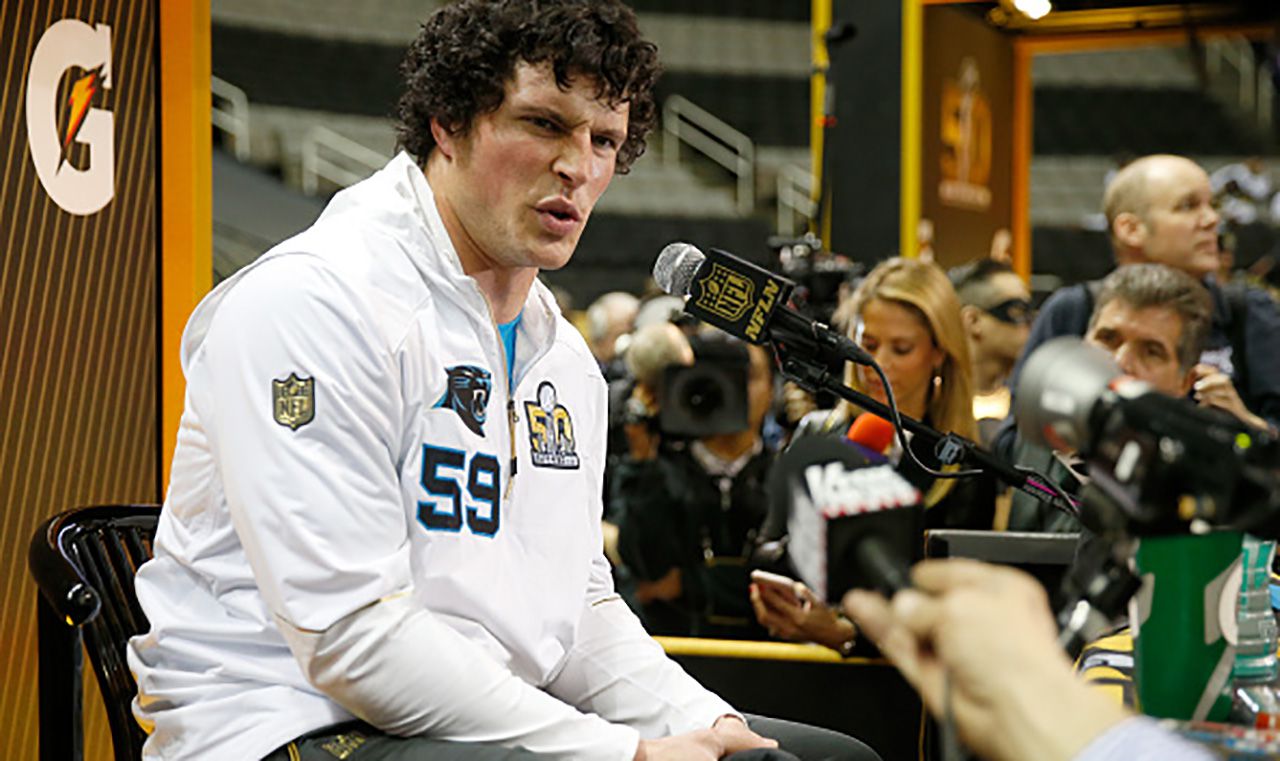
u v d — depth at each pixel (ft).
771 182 42.83
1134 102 41.50
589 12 5.30
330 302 5.07
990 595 2.33
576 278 41.06
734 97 44.86
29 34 7.57
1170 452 2.81
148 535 6.31
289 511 4.90
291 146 37.60
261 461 4.96
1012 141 18.02
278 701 5.13
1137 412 2.86
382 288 5.24
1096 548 3.28
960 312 8.46
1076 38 17.54
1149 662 3.87
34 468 7.61
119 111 8.11
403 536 5.13
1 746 7.43
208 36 8.67
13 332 7.48
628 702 5.84
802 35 45.39
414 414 5.26
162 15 8.36
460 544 5.30
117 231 8.11
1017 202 18.33
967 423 8.46
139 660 5.49
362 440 5.03
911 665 2.39
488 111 5.33
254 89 37.76
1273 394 11.38
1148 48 41.22
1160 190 11.94
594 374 6.18
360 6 39.96
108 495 8.07
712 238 42.24
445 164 5.56
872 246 14.76
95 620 5.95
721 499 10.21
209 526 5.37
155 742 5.39
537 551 5.64
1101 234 41.96
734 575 9.94
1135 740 2.17
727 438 10.80
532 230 5.38
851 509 2.55
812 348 5.50
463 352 5.40
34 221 7.61
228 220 31.42
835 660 7.06
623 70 5.31
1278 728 3.72
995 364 12.85
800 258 12.59
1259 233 30.12
